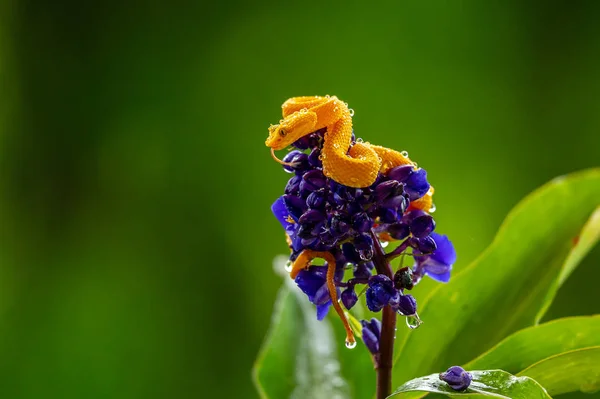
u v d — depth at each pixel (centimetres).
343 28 228
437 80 223
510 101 220
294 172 77
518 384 73
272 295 226
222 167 231
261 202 229
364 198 74
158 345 226
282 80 230
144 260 231
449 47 223
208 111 233
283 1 232
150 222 233
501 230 87
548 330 81
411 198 75
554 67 220
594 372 78
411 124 223
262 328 226
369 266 77
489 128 220
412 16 224
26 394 222
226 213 230
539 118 219
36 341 228
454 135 221
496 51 222
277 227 227
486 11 223
